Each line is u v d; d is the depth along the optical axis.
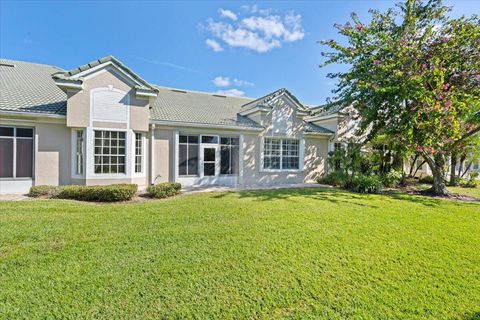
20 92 12.09
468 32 11.16
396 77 11.88
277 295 3.66
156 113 13.97
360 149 16.44
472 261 4.91
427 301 3.63
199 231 6.08
